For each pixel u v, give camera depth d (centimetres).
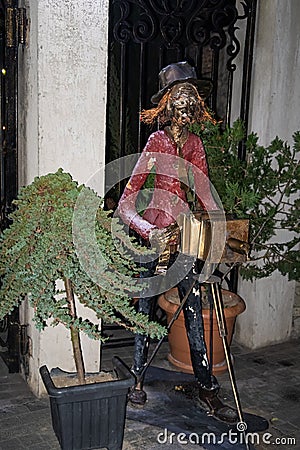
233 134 355
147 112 306
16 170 349
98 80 313
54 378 264
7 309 238
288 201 411
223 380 372
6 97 338
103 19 308
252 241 362
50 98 305
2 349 414
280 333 440
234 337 443
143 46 385
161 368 379
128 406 326
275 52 388
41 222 234
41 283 232
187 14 391
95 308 245
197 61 405
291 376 383
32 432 304
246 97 408
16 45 325
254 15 397
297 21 395
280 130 404
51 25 298
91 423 252
